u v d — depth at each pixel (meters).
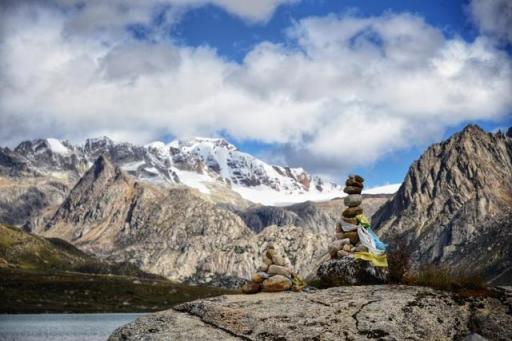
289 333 22.28
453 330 22.66
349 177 31.38
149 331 23.56
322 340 21.78
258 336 22.42
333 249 30.59
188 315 24.58
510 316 23.17
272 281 28.19
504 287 26.05
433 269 27.52
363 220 30.48
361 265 28.30
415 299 24.19
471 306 23.91
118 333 23.92
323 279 29.48
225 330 23.11
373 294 25.00
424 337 22.09
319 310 23.58
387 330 22.05
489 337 22.41
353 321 22.70
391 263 28.69
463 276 26.64
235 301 25.48
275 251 29.14
